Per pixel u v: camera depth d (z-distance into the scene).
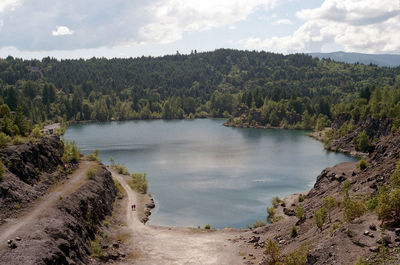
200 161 151.00
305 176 121.88
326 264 36.91
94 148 186.12
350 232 40.41
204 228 71.94
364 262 34.12
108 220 71.81
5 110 103.06
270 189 106.19
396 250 34.16
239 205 91.56
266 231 63.81
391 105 193.75
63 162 90.88
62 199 62.31
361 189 60.16
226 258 53.66
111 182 94.56
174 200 96.38
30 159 74.12
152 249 58.53
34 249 42.28
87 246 54.62
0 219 51.09
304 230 54.94
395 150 70.31
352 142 173.88
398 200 38.69
